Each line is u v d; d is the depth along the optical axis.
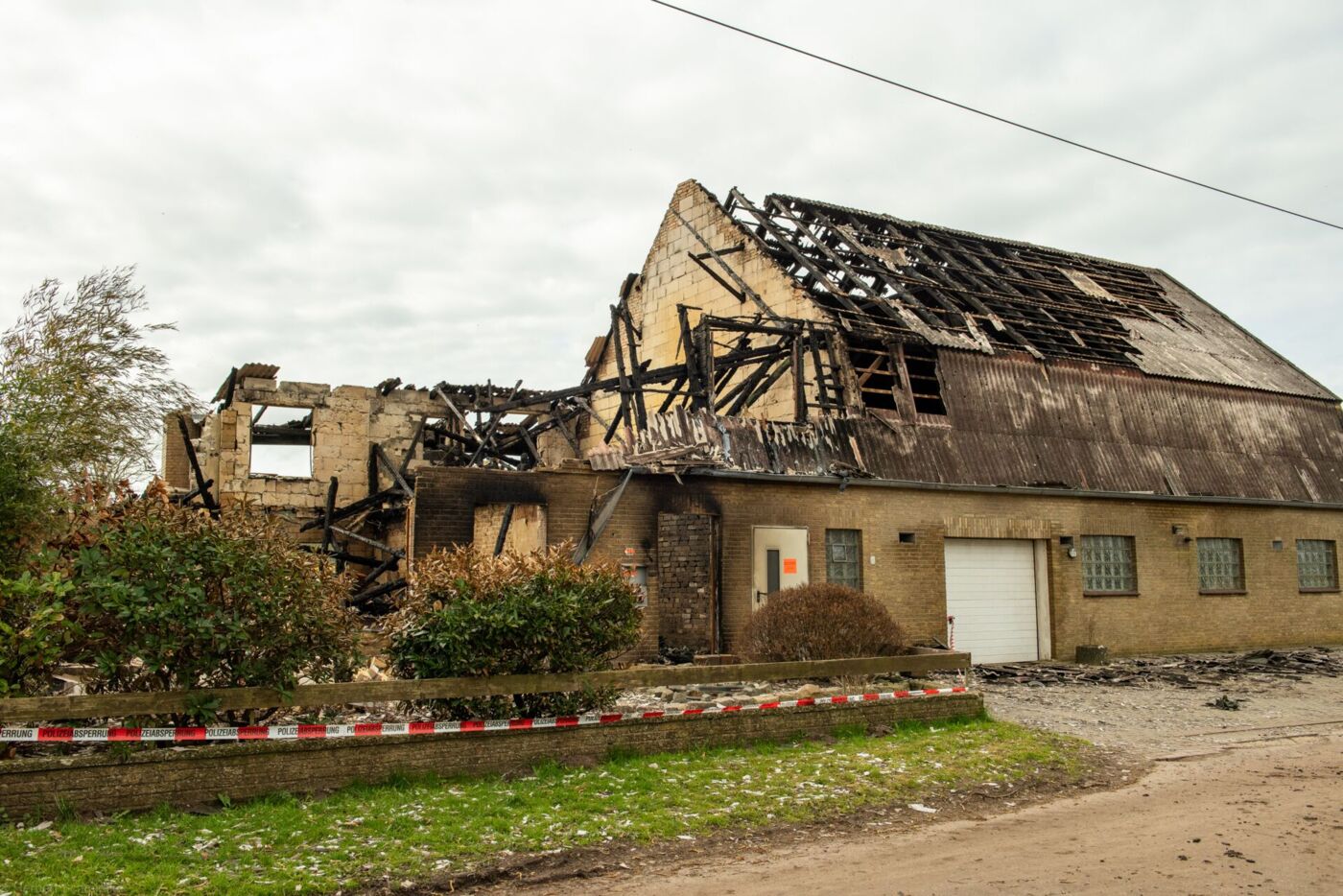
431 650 8.94
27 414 9.33
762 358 21.08
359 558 21.09
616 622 9.92
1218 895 6.36
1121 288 30.98
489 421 26.52
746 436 17.69
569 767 8.95
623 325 28.45
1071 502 21.02
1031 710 13.69
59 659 7.74
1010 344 23.66
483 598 9.20
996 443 20.66
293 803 7.62
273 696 7.92
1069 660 20.39
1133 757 10.81
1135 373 23.95
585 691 9.31
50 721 8.03
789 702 10.61
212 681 7.98
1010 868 6.88
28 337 9.76
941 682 12.79
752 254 23.61
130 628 7.58
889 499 18.75
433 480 14.84
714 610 16.59
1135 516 21.92
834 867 6.89
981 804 8.71
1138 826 8.02
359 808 7.57
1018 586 20.45
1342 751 11.20
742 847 7.34
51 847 6.50
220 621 7.81
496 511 15.41
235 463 24.39
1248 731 12.38
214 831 6.98
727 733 10.04
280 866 6.41
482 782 8.46
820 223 26.42
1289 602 24.12
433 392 26.92
